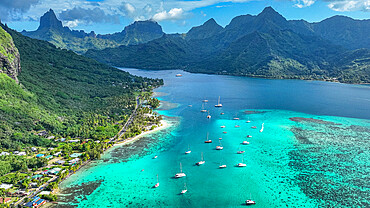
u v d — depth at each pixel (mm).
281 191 152625
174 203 143375
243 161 189750
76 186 158375
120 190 155000
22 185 152375
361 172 171000
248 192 152375
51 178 163625
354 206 137875
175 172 175625
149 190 155125
